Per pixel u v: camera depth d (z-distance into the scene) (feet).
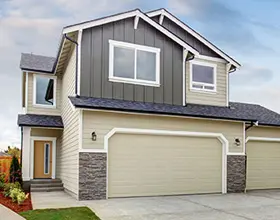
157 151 41.50
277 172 53.52
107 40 42.01
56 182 49.44
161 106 43.09
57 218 26.27
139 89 43.09
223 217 28.12
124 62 42.78
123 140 39.65
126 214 28.71
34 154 54.90
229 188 45.27
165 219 26.96
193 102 49.37
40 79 56.85
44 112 56.24
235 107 57.00
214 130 45.29
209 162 44.70
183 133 42.98
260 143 52.75
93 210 30.25
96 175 37.29
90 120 37.81
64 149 49.34
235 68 53.26
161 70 44.83
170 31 48.11
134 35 43.70
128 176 39.34
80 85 39.91
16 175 48.88
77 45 40.37
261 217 28.30
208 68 51.65
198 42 51.90
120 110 38.32
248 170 51.03
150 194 40.37
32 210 29.66
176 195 41.63
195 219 27.20
